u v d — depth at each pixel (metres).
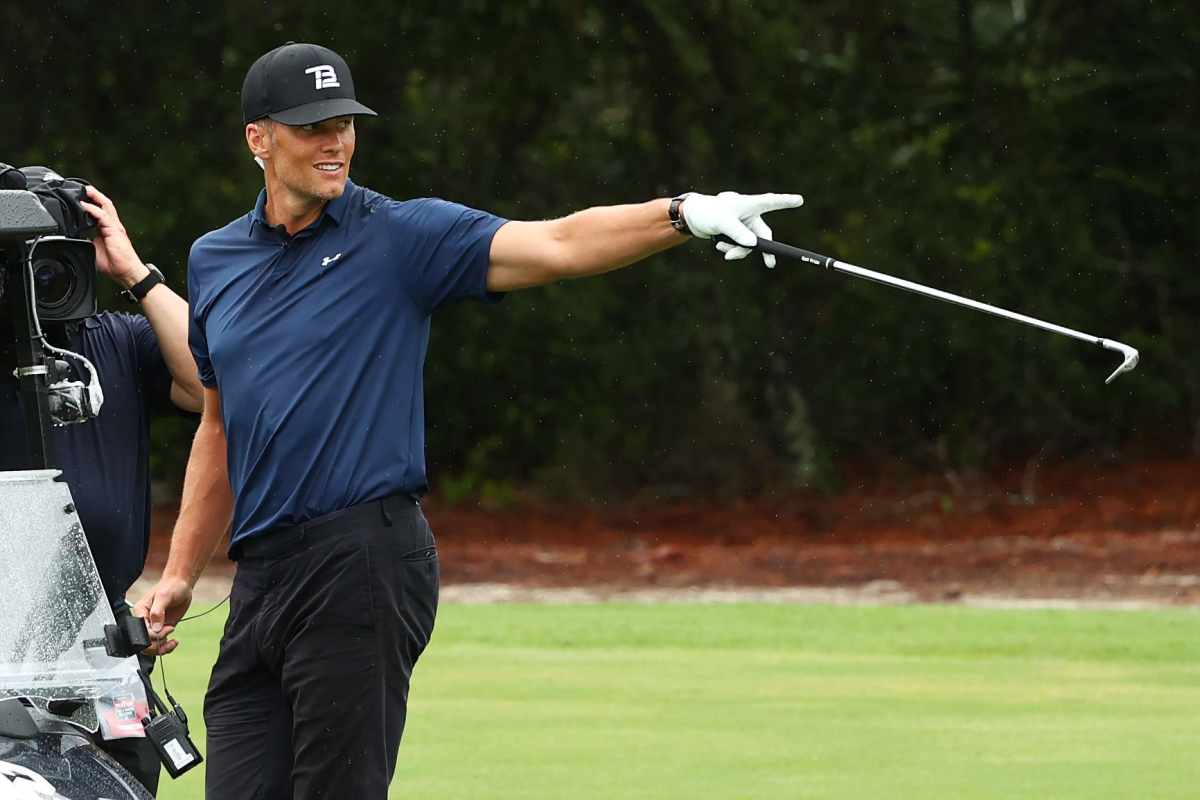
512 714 30.31
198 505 15.99
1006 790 23.45
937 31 83.75
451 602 54.75
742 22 81.38
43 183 14.75
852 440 85.25
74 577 11.44
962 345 80.88
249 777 14.91
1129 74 82.81
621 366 81.00
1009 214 81.25
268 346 14.40
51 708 11.06
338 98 14.38
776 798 22.81
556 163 82.62
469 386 83.06
